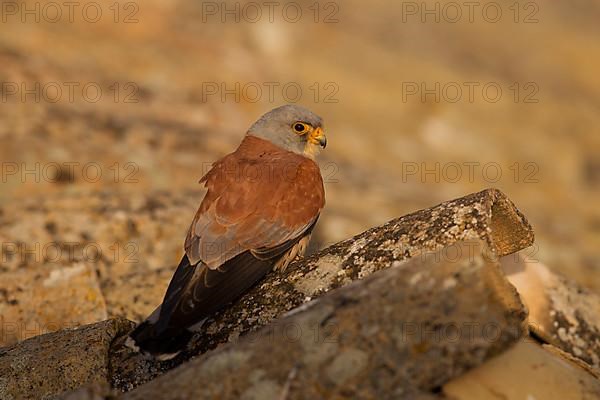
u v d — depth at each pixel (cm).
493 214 749
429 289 585
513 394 589
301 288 752
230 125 1973
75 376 704
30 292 959
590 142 2842
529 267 907
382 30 3428
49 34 2152
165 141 1675
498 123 2702
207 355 607
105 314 947
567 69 3591
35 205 1241
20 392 698
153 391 583
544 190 2355
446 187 2152
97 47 2197
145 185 1455
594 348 870
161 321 710
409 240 742
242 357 585
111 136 1638
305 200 870
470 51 3494
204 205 844
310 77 2573
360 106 2512
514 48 3669
